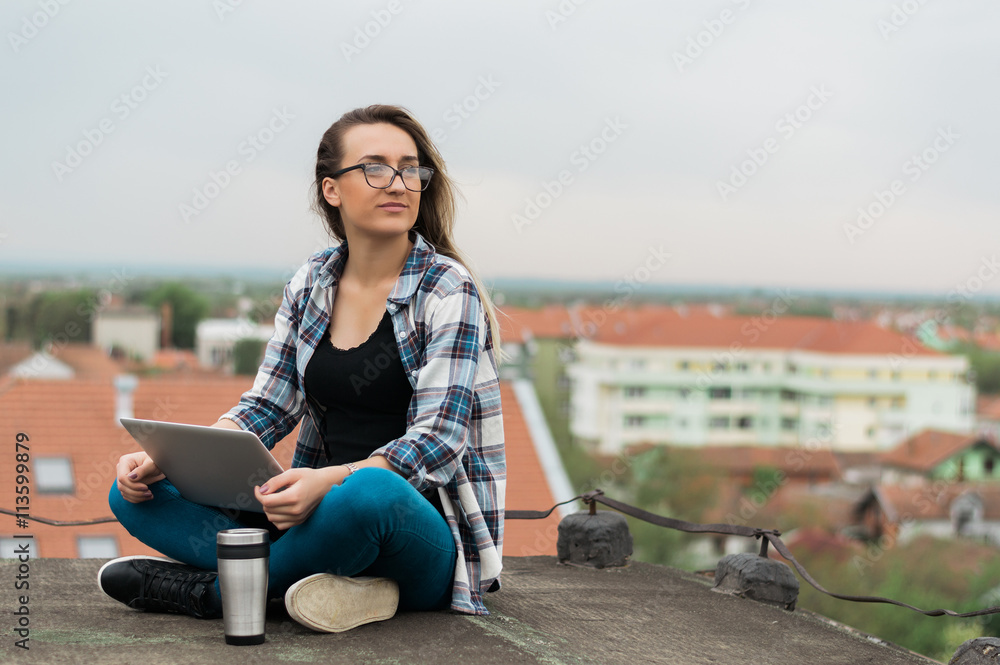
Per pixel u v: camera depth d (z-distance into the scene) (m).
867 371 49.34
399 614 2.27
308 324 2.36
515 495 13.35
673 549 36.50
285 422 2.45
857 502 39.84
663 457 44.41
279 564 2.09
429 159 2.43
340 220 2.56
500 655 1.98
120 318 27.59
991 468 43.34
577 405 42.47
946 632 28.27
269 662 1.83
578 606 2.66
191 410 14.64
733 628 2.53
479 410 2.34
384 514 1.99
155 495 2.30
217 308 30.59
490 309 2.39
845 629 2.71
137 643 1.95
